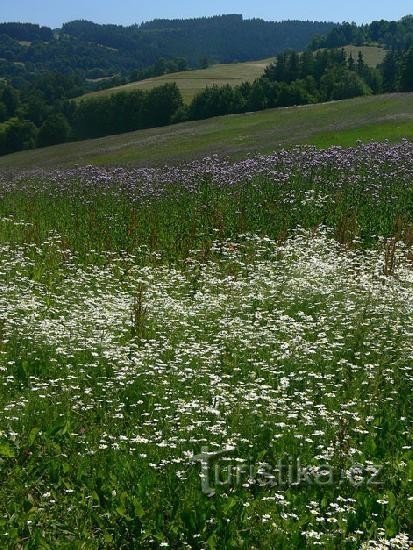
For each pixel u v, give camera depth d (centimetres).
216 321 1339
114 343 1189
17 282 1664
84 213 2394
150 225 2142
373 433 873
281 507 721
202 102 11469
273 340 1185
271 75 14088
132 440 826
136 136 7100
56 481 785
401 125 4872
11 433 834
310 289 1495
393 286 1480
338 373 1093
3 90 14375
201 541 663
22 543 675
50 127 11912
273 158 2831
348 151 2817
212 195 2473
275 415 911
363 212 2156
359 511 699
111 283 1686
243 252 1973
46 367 1104
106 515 705
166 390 1002
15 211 2550
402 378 1059
